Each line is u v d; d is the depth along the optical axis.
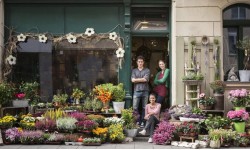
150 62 13.45
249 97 11.77
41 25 13.23
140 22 13.30
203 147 10.70
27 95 12.80
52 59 13.20
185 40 12.71
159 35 13.21
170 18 13.14
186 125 11.07
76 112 12.10
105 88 12.56
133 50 13.40
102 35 13.10
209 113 12.14
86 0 13.09
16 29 13.21
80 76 13.19
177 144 10.95
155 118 11.64
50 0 13.12
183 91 12.64
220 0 12.68
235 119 11.09
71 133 11.42
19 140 11.21
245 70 12.66
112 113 12.48
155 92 12.95
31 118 11.84
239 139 10.82
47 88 13.21
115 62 13.15
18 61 13.23
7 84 12.41
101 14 13.18
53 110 12.28
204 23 12.71
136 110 12.65
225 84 12.27
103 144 11.19
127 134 11.69
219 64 12.58
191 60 12.59
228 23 12.92
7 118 11.55
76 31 13.20
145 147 10.73
